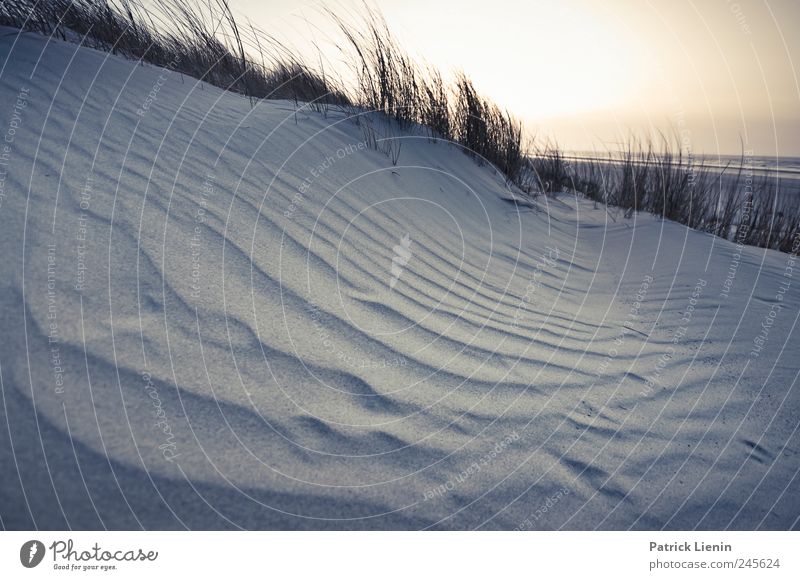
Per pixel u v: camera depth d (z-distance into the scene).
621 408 1.50
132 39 3.53
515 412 1.40
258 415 1.18
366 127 3.93
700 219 4.58
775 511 1.15
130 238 1.57
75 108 2.19
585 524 1.08
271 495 1.02
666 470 1.26
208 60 3.88
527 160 5.89
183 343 1.30
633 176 5.11
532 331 1.95
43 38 2.87
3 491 0.91
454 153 4.63
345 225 2.30
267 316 1.50
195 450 1.06
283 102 3.81
